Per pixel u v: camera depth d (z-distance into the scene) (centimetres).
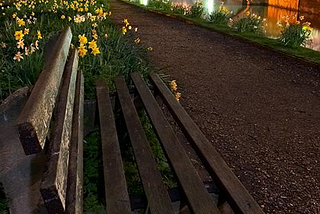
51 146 147
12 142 175
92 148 284
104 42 548
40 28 673
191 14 1366
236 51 782
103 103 317
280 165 314
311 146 353
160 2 1792
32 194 179
